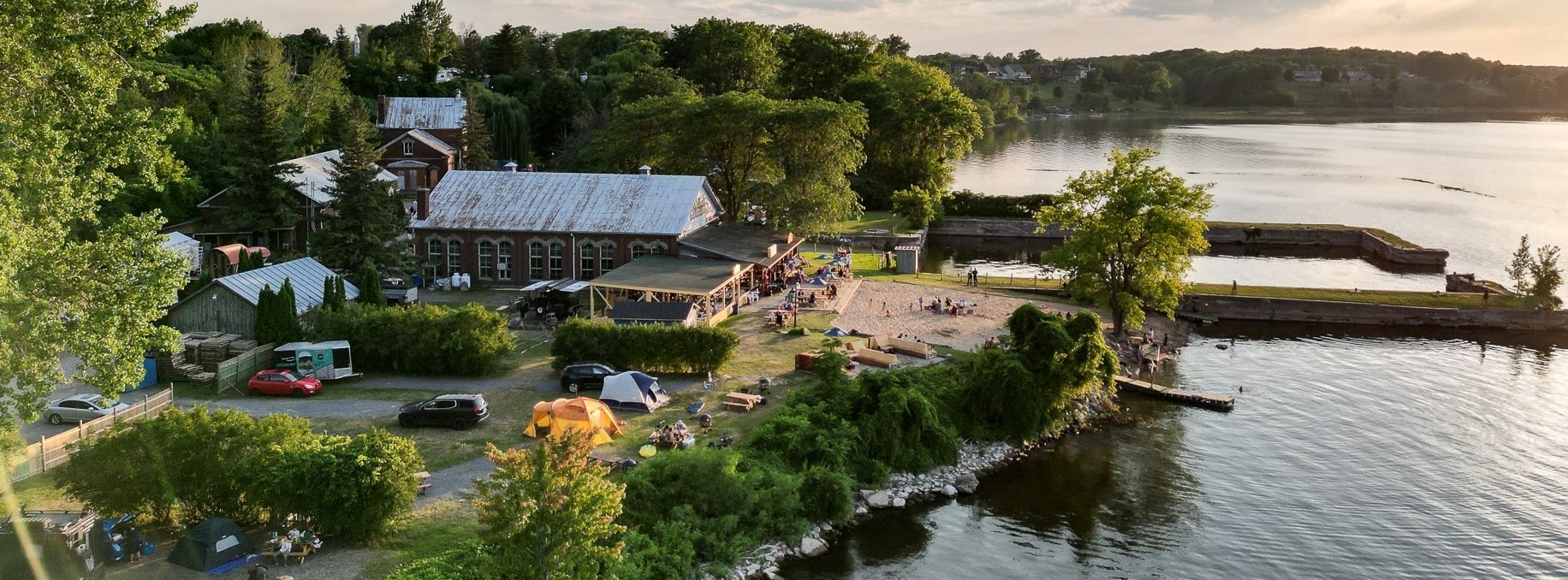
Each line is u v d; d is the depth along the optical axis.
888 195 146.88
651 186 90.56
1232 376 75.06
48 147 41.69
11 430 40.56
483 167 141.00
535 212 88.38
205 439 40.22
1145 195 76.94
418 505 43.97
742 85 180.12
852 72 174.12
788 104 110.62
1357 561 46.59
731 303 79.12
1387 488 54.50
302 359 60.56
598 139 124.69
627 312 69.25
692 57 195.38
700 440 52.56
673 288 73.25
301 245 98.62
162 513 40.91
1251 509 52.06
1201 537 48.97
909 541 48.38
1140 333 83.75
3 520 38.50
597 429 33.44
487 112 160.62
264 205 93.06
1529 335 89.44
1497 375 76.00
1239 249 134.12
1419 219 152.88
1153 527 50.12
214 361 61.66
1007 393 60.28
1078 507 52.41
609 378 58.09
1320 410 67.31
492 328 63.78
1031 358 62.72
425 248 88.44
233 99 130.12
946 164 161.00
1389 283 110.31
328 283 66.44
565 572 31.86
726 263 82.25
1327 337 87.94
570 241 86.44
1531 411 67.31
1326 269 119.06
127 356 42.59
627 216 87.19
